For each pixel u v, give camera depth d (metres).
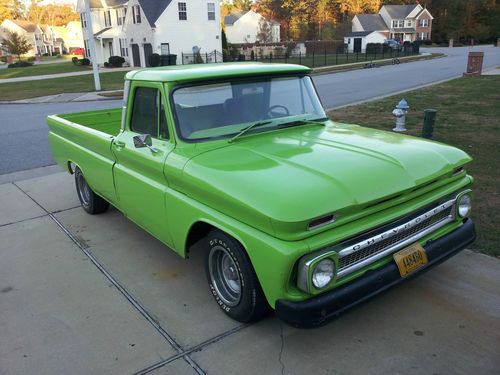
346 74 27.78
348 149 3.41
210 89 3.81
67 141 5.96
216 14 39.34
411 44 51.16
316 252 2.70
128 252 4.79
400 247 3.11
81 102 19.59
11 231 5.52
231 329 3.38
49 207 6.33
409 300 3.59
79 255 4.77
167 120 3.68
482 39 80.62
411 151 3.41
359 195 2.83
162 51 37.50
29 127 13.02
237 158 3.35
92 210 5.81
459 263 4.09
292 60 42.81
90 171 5.29
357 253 2.89
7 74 40.50
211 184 3.12
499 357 2.95
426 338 3.16
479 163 6.85
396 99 14.53
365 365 2.94
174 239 3.79
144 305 3.77
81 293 4.02
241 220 2.96
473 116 10.91
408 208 3.11
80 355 3.19
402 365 2.92
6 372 3.06
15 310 3.80
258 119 4.01
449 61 36.94
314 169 3.04
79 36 111.44
